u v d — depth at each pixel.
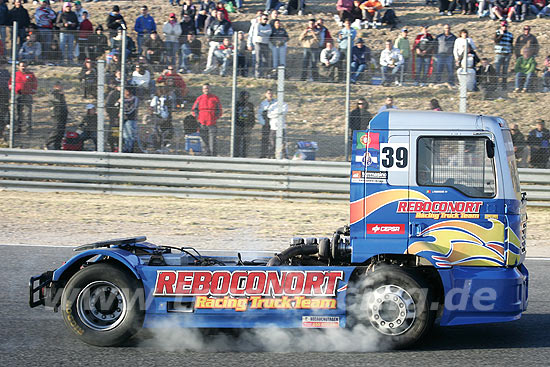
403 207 10.61
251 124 25.72
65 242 18.69
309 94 27.81
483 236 10.49
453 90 26.59
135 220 21.78
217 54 26.80
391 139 10.65
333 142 27.25
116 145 26.44
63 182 26.39
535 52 27.03
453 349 10.45
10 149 26.45
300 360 9.80
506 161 10.50
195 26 33.56
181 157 25.75
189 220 21.92
